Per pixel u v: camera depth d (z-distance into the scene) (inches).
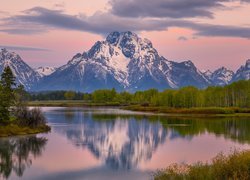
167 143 2623.0
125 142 2711.6
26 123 3459.6
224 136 2974.9
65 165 1846.7
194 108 6407.5
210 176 1115.9
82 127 3873.0
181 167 1550.2
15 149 2353.6
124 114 6141.7
